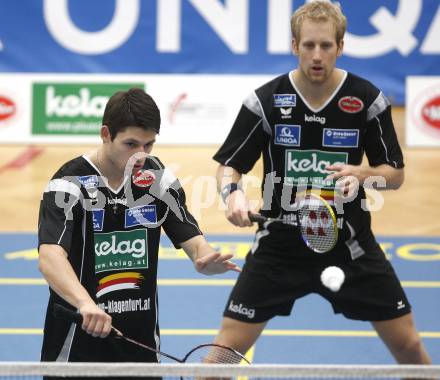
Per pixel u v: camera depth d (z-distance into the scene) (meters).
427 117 35.38
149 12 35.31
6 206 30.86
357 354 19.55
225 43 35.34
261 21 35.19
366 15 34.97
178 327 21.14
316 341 20.30
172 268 25.47
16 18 35.38
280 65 35.28
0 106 35.69
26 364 9.50
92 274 11.66
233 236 28.27
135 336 11.94
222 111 35.38
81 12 35.34
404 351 14.41
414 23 34.97
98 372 9.52
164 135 35.38
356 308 14.34
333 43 13.75
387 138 14.38
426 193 32.16
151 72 35.47
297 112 14.23
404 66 35.22
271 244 14.29
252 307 14.23
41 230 11.33
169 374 9.55
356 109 14.17
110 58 35.44
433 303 22.64
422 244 27.69
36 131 35.75
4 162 34.50
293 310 22.31
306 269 14.23
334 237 13.53
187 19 35.28
